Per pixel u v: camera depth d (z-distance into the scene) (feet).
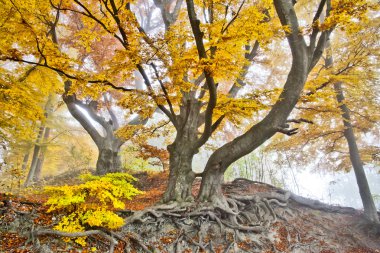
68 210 20.66
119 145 47.19
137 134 39.63
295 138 45.73
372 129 44.88
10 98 28.09
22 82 29.50
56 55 22.44
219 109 25.75
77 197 19.02
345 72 38.14
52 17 32.30
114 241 19.13
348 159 47.19
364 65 36.70
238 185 40.50
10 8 23.49
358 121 43.52
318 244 31.19
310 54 28.04
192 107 32.99
